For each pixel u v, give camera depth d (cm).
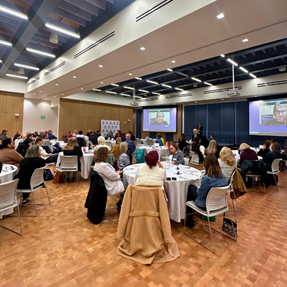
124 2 421
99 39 497
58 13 433
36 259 190
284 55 561
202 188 221
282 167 559
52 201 348
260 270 179
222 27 350
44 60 764
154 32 370
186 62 533
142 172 219
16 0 400
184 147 693
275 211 317
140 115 1580
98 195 265
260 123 947
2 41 548
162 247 195
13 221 271
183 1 320
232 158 315
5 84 1005
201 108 1240
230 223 238
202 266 183
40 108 1180
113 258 193
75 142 436
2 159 340
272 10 299
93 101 1323
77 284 159
